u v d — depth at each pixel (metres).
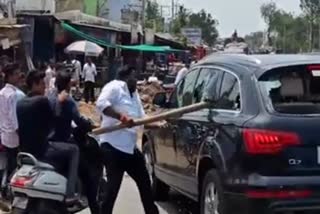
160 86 28.42
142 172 8.08
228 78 7.75
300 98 7.12
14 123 9.51
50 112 7.42
